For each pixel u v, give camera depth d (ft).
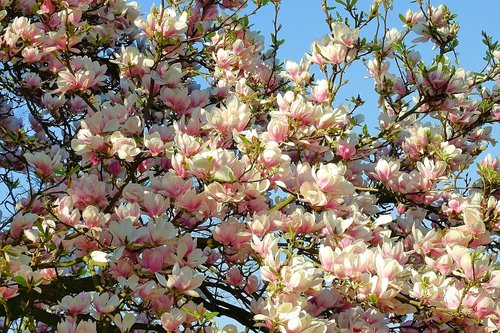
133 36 22.25
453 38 17.95
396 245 11.90
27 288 11.51
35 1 19.54
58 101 19.17
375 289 11.02
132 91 16.88
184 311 11.05
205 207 11.96
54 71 17.46
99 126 12.32
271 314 10.41
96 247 12.53
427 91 15.60
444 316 11.68
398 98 18.07
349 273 11.32
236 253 13.30
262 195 12.62
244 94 17.42
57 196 15.16
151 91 15.12
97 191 13.05
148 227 11.54
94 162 13.24
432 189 15.72
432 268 12.22
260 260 12.44
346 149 15.46
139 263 11.74
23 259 11.85
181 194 12.09
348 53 14.87
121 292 11.74
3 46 16.24
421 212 16.88
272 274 10.94
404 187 16.06
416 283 11.66
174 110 15.21
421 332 13.73
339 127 15.43
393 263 11.10
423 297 11.48
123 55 15.02
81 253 12.62
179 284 10.98
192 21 19.48
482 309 11.13
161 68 15.29
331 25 15.71
